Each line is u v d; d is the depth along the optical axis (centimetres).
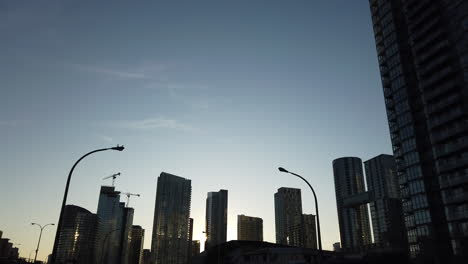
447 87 8844
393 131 10712
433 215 8888
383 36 11444
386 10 11444
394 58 10825
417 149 9556
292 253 8481
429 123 9238
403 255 8219
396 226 18075
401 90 10394
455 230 8119
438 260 8481
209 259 11300
